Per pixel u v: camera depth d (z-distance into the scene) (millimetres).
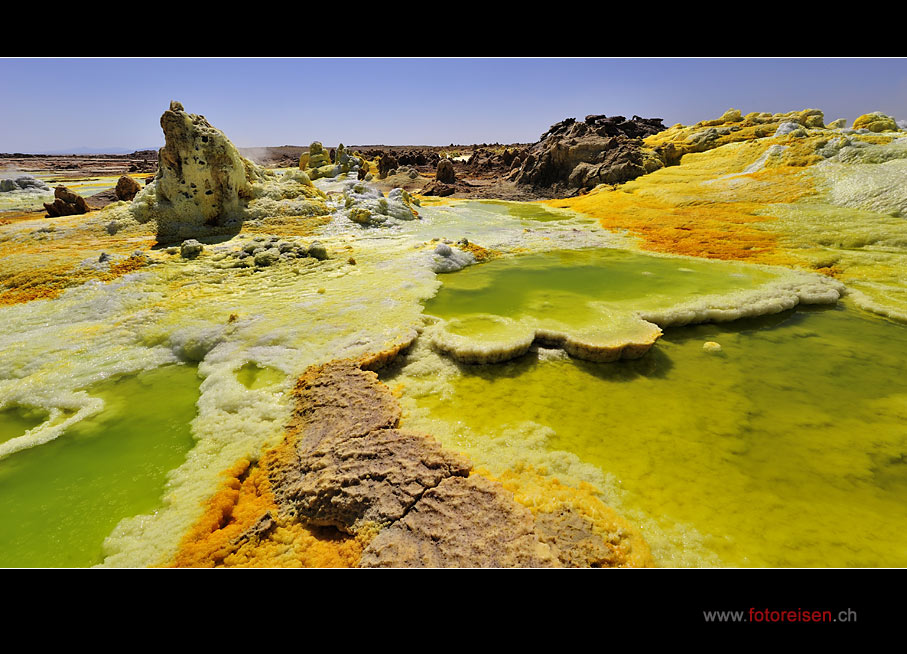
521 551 4152
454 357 8273
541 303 10633
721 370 8000
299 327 9195
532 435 6176
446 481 5051
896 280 11875
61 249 14367
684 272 13016
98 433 6469
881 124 26422
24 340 9031
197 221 16766
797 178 22219
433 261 13742
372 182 37219
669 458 5758
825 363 8172
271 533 4699
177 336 9008
